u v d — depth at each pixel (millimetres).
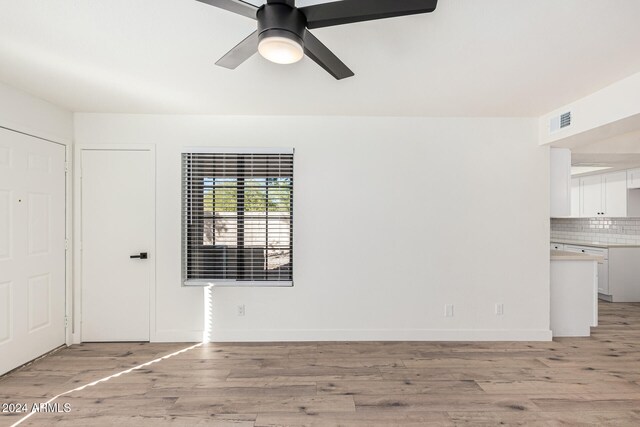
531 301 2982
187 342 2939
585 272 3131
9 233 2314
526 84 2246
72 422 1816
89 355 2650
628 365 2500
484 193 2973
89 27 1576
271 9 1208
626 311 4004
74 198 2879
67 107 2746
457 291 2980
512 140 2975
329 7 1183
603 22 1510
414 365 2488
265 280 3012
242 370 2414
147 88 2340
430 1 1092
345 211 2971
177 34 1644
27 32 1618
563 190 3066
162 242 2932
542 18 1485
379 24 1543
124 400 2025
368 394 2090
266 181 2990
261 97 2525
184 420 1834
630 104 2104
